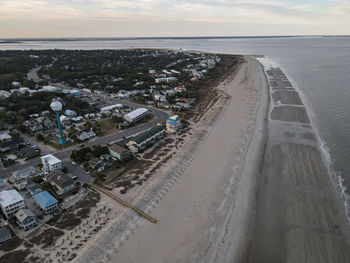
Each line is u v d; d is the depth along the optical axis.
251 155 75.12
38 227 47.16
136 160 72.75
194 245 44.00
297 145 79.88
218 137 88.31
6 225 47.31
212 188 60.03
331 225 48.72
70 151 78.31
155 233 46.50
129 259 40.91
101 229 46.72
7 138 83.38
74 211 51.66
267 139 85.12
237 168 68.38
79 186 60.00
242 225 49.16
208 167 69.19
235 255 42.50
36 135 90.81
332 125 92.19
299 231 47.56
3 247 42.47
